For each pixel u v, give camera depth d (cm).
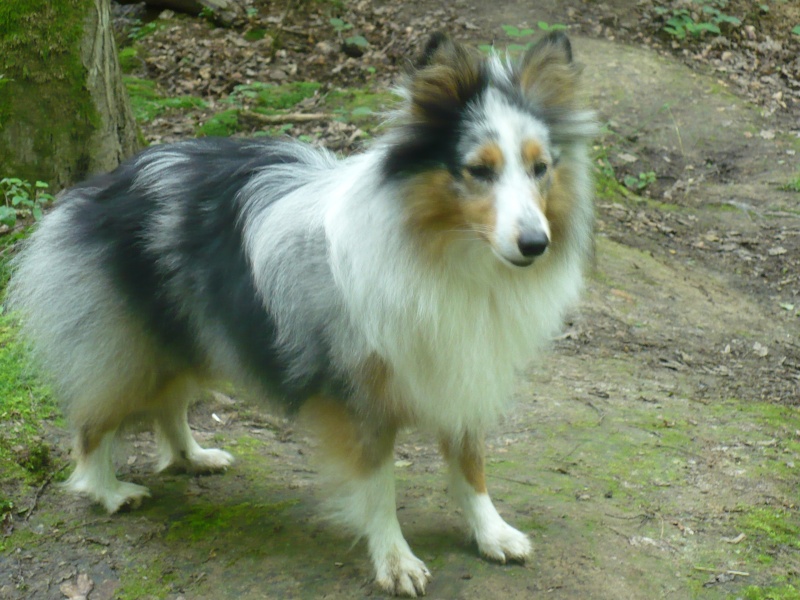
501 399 192
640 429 230
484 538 195
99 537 197
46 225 206
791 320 288
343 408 191
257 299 193
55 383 204
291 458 220
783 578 197
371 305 185
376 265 184
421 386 188
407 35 473
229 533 199
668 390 247
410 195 183
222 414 229
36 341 206
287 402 196
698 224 353
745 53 496
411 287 184
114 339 201
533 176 182
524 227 178
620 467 218
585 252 193
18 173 258
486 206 181
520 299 187
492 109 182
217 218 197
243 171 198
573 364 253
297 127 369
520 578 192
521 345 190
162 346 202
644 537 202
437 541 198
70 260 202
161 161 203
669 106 429
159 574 192
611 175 376
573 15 497
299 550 196
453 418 190
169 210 199
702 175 389
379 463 191
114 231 200
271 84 426
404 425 192
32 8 255
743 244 338
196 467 213
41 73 256
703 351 266
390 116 186
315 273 189
